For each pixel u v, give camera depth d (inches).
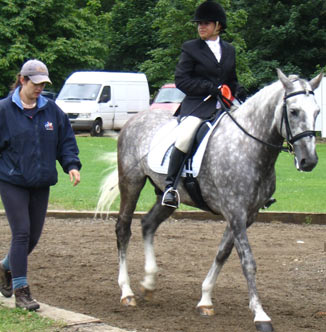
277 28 1641.2
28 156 278.4
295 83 267.4
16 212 278.2
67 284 340.2
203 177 297.3
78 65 1754.4
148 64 1562.5
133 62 2020.2
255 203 283.6
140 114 354.0
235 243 280.5
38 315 265.1
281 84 279.0
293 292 331.9
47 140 282.8
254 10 1688.0
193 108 313.9
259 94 287.4
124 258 328.8
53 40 1717.5
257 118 282.7
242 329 270.7
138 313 293.7
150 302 311.6
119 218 339.9
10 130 277.7
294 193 627.8
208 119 307.0
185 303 310.7
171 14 1483.8
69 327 251.9
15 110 280.2
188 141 303.1
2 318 261.0
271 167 283.9
